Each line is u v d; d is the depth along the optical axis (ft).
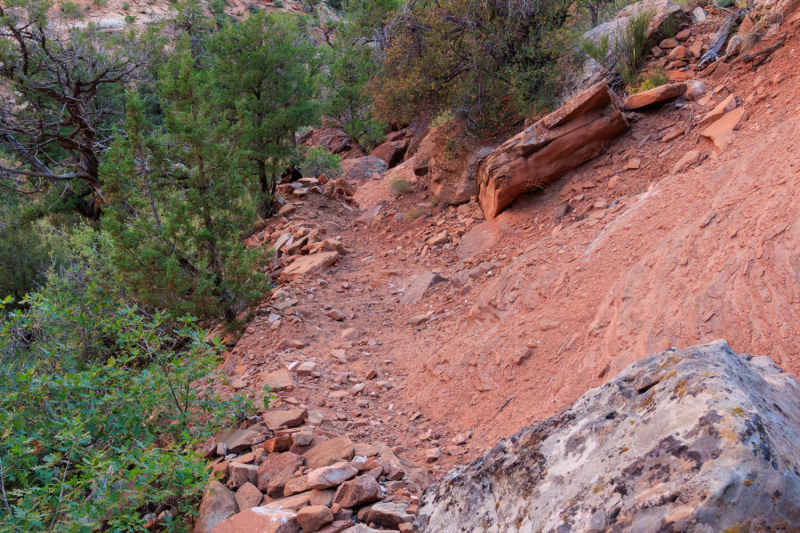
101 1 94.22
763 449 5.50
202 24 85.76
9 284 47.47
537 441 7.93
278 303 27.61
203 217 25.45
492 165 30.45
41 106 53.62
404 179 46.62
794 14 27.86
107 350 19.27
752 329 12.37
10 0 47.06
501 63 36.24
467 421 16.94
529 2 34.40
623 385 7.77
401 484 12.86
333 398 19.13
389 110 40.96
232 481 13.65
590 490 6.53
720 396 6.24
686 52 32.91
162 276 23.88
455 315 24.47
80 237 46.01
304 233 38.27
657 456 6.14
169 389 14.80
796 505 5.16
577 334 17.15
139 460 11.34
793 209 13.85
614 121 28.35
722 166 19.80
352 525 11.20
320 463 13.80
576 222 25.39
